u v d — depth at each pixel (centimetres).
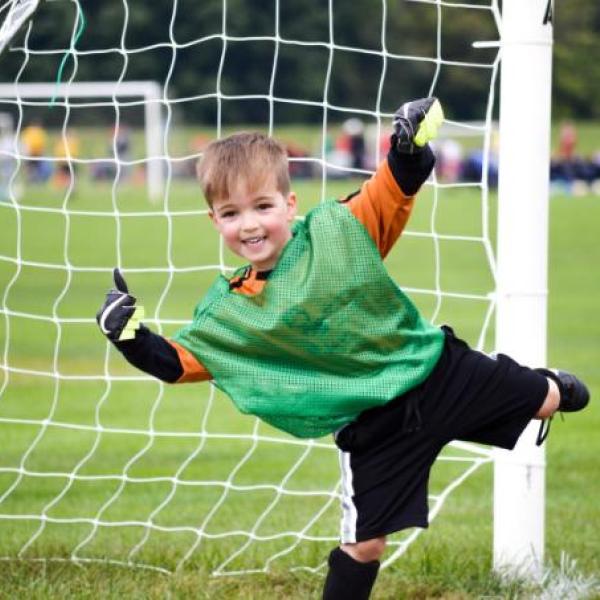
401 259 2492
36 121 6103
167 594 599
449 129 5681
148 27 6316
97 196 4328
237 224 495
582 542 705
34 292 2000
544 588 613
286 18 6750
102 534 748
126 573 641
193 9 6431
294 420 505
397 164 495
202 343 506
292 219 510
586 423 1096
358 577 509
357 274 496
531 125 620
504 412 517
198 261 2445
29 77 5247
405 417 500
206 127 6619
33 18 635
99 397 1234
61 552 680
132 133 6234
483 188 632
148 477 921
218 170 493
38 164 4991
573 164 5100
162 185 4962
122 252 2567
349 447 507
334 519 784
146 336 492
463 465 981
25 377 1329
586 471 920
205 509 823
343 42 6881
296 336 497
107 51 691
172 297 1958
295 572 646
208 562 664
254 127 6719
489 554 673
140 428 1095
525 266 623
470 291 2017
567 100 7425
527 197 621
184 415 1156
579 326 1669
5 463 952
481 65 633
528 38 616
